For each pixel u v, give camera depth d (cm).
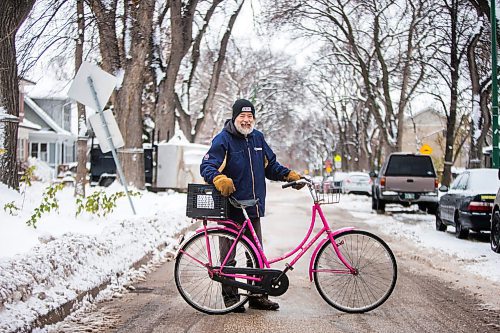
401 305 730
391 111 3716
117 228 973
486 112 2783
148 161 2403
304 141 9256
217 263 673
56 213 1097
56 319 616
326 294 687
